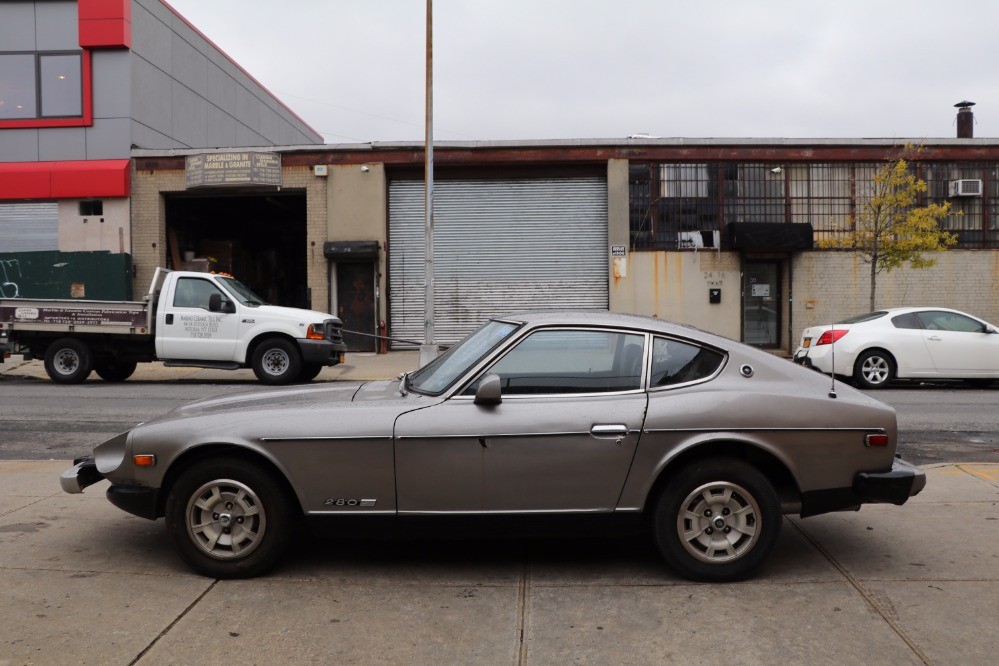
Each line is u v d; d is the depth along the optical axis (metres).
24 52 21.00
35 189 20.83
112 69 20.98
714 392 4.49
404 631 3.78
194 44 25.02
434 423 4.39
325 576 4.54
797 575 4.54
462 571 4.63
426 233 16.98
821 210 20.75
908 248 18.78
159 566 4.66
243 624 3.85
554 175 21.31
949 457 8.19
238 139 28.97
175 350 14.25
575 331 4.64
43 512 5.75
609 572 4.61
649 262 20.84
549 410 4.43
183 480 4.42
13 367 17.58
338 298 21.45
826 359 13.96
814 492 4.49
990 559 4.80
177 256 22.08
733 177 20.80
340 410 4.49
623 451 4.39
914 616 3.95
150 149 21.75
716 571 4.40
